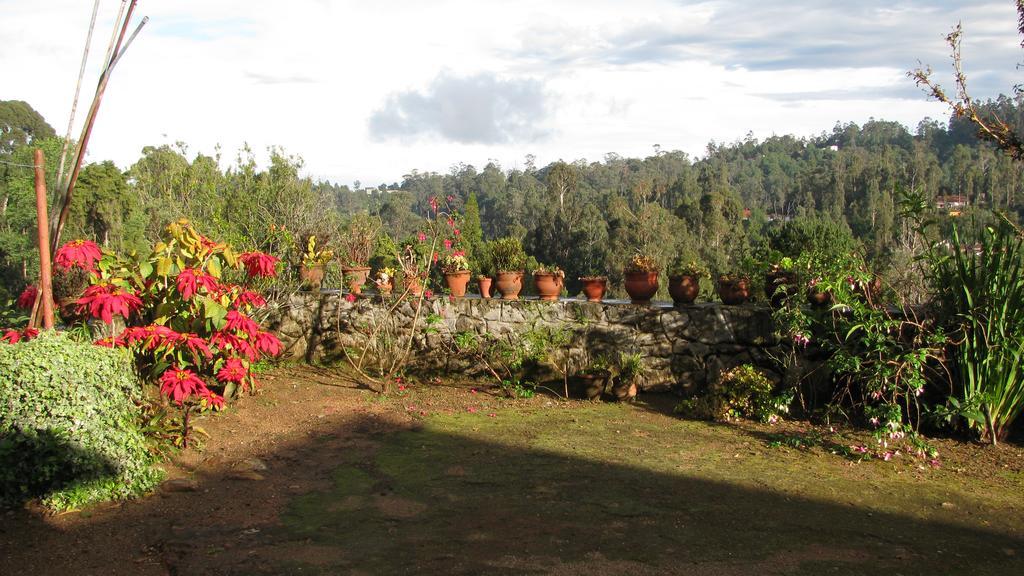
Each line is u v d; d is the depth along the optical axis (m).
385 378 7.48
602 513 3.89
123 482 4.04
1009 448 5.14
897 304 5.96
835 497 4.17
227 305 5.51
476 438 5.48
